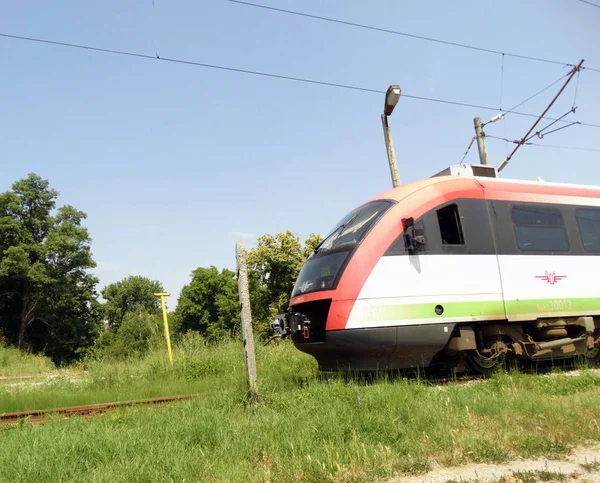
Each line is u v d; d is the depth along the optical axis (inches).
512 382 296.8
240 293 285.9
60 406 356.5
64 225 1953.7
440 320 330.6
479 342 359.6
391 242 330.3
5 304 1892.2
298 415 224.8
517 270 365.1
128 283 3762.3
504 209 374.9
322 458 170.4
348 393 259.3
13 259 1755.7
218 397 279.0
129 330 1876.2
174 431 208.5
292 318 346.0
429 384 335.3
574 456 173.0
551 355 385.1
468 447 177.6
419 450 177.8
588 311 390.3
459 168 393.7
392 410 224.1
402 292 324.2
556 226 395.5
